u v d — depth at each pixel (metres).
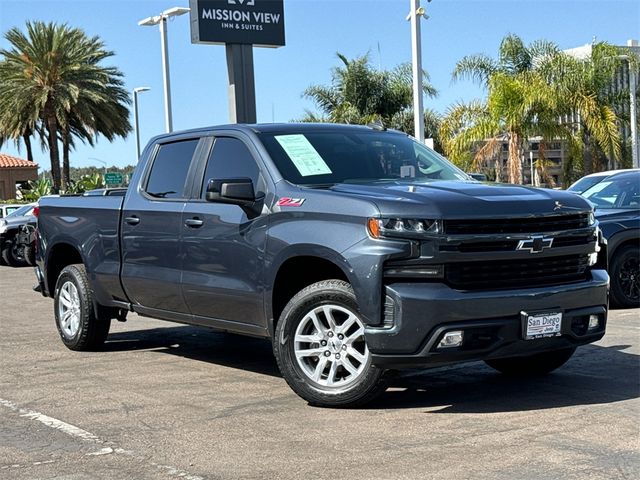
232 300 6.64
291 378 6.07
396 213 5.55
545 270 5.88
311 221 5.99
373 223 5.59
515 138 27.05
